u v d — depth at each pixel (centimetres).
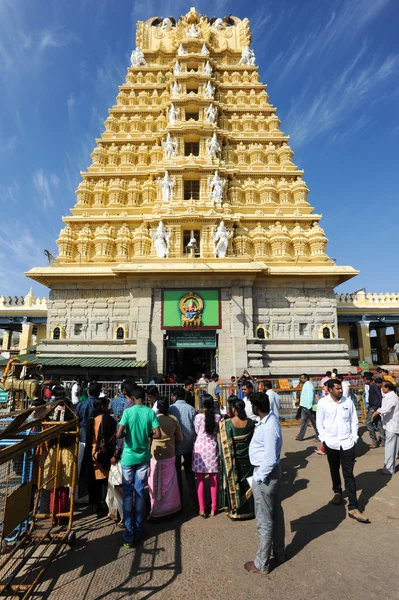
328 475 958
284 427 1670
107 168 3016
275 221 2812
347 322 3528
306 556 562
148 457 659
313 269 2430
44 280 2492
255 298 2456
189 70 3484
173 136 2992
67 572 525
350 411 756
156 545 606
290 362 2284
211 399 773
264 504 529
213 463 740
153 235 2616
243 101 3419
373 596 462
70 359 2209
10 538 595
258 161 3028
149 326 2245
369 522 673
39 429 716
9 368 1564
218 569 529
